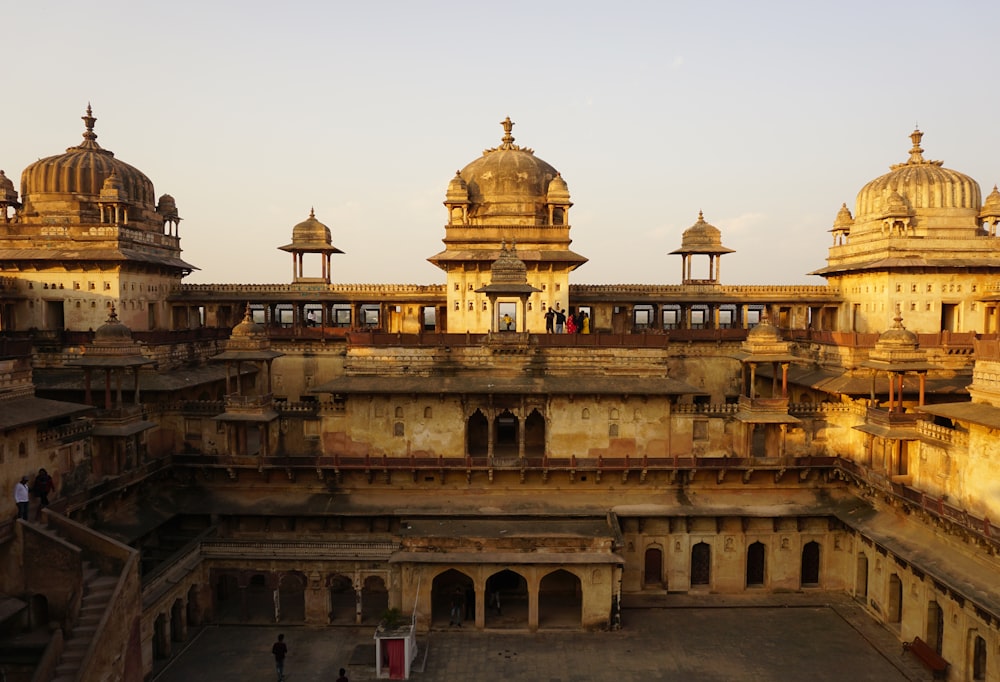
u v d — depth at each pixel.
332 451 46.66
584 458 44.25
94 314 51.62
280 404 47.16
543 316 55.22
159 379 47.28
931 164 58.56
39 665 26.12
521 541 38.31
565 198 56.03
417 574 38.19
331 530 43.88
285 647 33.41
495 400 46.19
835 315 62.50
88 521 38.00
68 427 37.41
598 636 38.00
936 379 47.56
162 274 58.31
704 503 44.03
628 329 62.81
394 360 48.47
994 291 53.56
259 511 42.84
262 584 44.78
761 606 41.88
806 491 45.47
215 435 46.44
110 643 28.59
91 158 55.41
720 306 63.72
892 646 36.88
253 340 45.34
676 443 46.75
